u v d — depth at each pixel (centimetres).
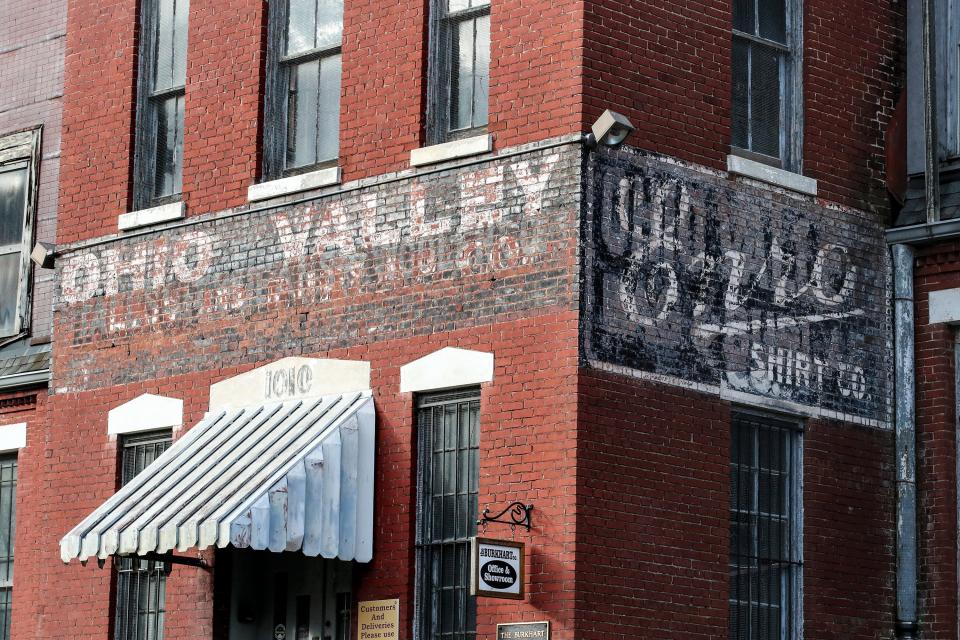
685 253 2170
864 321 2352
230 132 2423
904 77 2467
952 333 2367
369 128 2288
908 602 2314
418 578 2161
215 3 2475
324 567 2294
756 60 2327
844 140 2373
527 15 2161
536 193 2116
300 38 2414
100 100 2583
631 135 2134
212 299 2405
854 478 2311
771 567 2228
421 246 2209
